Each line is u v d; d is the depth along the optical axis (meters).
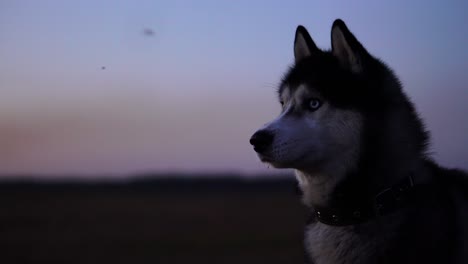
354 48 1.50
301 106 1.51
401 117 1.47
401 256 1.37
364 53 1.49
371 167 1.44
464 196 1.44
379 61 1.55
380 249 1.39
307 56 1.61
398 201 1.40
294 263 4.39
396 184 1.42
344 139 1.46
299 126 1.49
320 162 1.48
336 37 1.53
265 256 4.82
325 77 1.50
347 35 1.50
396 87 1.51
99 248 5.72
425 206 1.39
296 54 1.67
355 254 1.41
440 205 1.39
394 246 1.38
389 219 1.40
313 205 1.49
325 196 1.48
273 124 1.50
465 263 1.36
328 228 1.45
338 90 1.48
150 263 4.64
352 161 1.45
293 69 1.61
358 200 1.43
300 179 1.54
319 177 1.48
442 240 1.36
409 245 1.37
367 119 1.45
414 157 1.45
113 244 6.04
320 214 1.47
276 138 1.48
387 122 1.46
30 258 5.09
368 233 1.41
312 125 1.48
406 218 1.39
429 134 1.51
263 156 1.49
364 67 1.49
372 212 1.41
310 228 1.50
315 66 1.53
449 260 1.35
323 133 1.47
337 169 1.46
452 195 1.43
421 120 1.51
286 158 1.48
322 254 1.45
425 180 1.43
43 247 5.89
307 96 1.51
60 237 6.85
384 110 1.47
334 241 1.43
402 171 1.43
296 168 1.50
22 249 5.75
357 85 1.48
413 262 1.36
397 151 1.45
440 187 1.43
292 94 1.54
